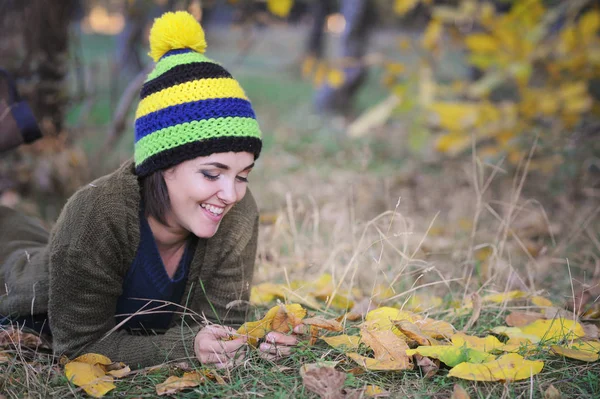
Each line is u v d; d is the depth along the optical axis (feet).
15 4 13.64
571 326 7.20
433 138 18.95
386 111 15.88
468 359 6.32
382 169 17.95
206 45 6.88
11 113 9.12
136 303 7.18
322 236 11.59
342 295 8.52
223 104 6.32
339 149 20.66
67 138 14.79
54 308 6.71
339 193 14.89
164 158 6.34
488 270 9.07
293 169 18.25
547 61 16.25
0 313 7.47
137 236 6.68
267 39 68.64
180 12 6.77
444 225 12.80
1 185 13.39
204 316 7.04
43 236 8.83
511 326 7.50
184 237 7.06
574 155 14.47
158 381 6.37
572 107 15.30
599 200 13.56
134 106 21.68
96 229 6.49
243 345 6.60
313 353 6.57
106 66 35.83
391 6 25.67
